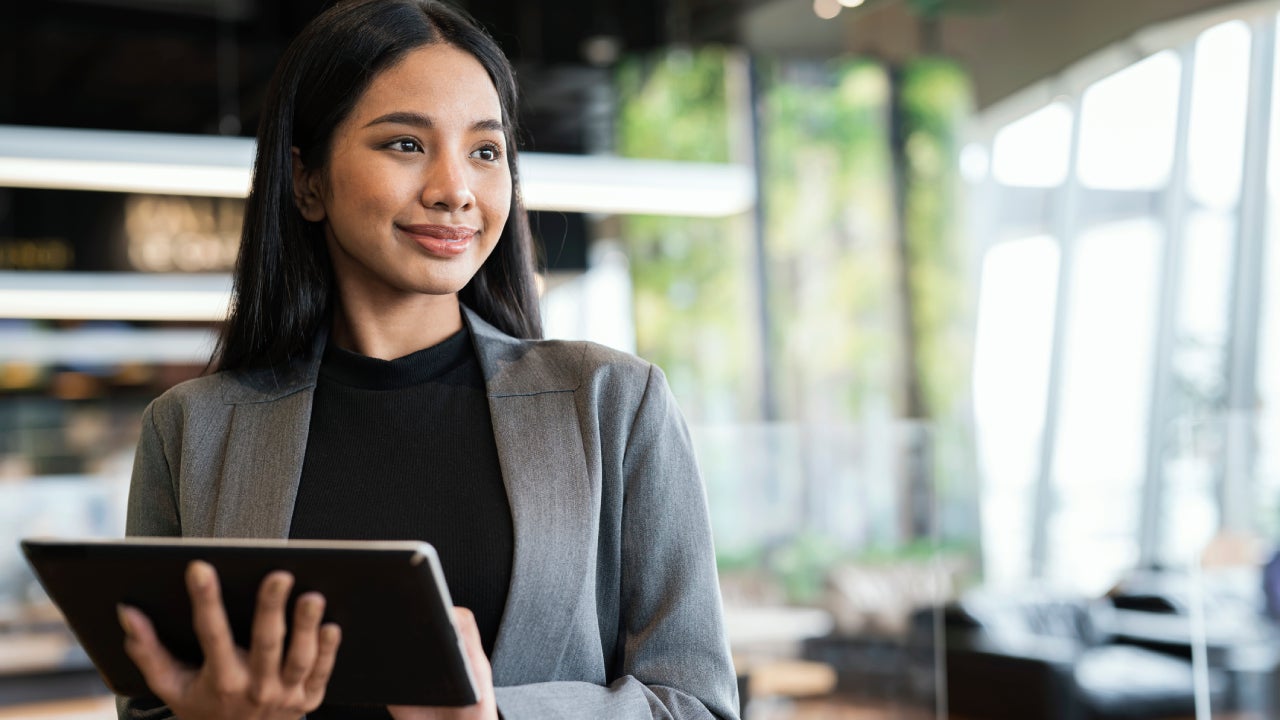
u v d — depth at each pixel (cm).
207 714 95
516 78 131
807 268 908
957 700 593
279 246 125
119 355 670
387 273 119
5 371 655
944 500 895
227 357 128
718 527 347
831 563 351
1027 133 869
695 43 758
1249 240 759
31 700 426
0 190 643
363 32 119
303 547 89
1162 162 800
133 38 639
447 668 94
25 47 629
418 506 117
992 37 855
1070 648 587
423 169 118
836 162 908
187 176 464
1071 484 870
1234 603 378
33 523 471
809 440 353
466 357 127
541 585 114
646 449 122
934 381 914
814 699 346
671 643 119
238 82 651
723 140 890
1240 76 749
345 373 124
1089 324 858
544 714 107
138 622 95
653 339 888
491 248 123
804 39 823
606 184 515
